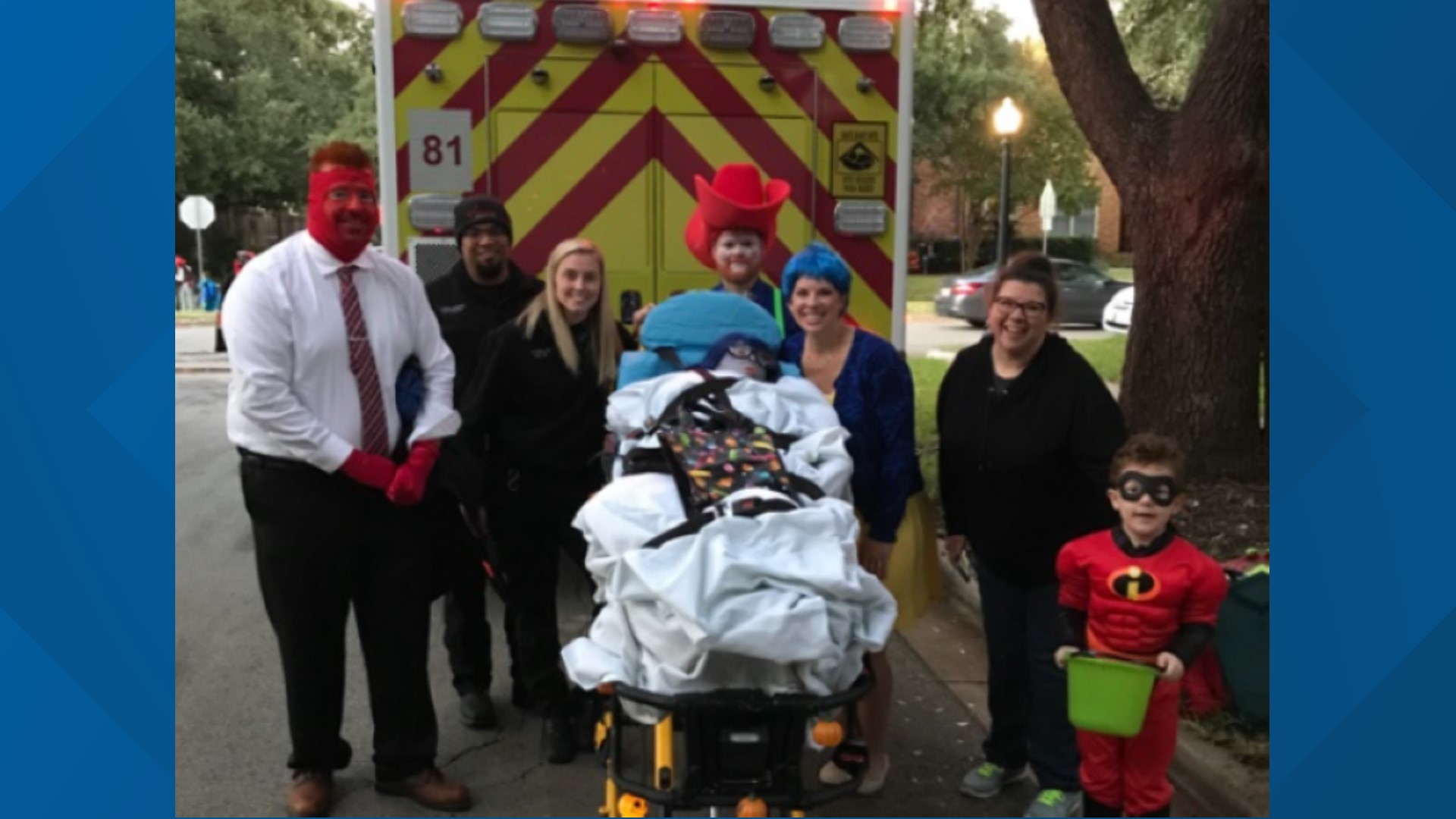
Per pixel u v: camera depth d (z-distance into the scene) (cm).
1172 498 312
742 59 539
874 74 546
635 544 273
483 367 398
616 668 265
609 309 407
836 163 548
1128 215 730
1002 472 361
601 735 333
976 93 2997
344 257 352
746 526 265
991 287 358
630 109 536
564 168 535
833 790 271
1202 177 691
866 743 393
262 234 3728
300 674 367
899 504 366
